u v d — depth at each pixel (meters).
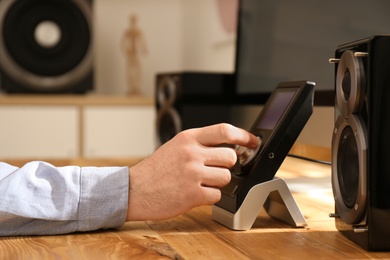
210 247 0.72
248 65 1.87
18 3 3.28
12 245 0.74
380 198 0.68
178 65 3.95
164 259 0.66
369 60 0.69
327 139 1.05
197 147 0.81
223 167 0.81
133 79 3.71
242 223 0.81
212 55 3.38
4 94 3.38
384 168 0.68
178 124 2.11
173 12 3.94
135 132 3.29
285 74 1.56
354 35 1.18
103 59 3.89
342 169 0.77
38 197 0.79
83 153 3.25
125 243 0.74
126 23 3.91
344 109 0.74
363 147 0.69
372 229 0.69
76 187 0.80
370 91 0.68
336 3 1.25
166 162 0.81
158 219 0.81
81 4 3.34
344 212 0.75
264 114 0.89
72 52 3.35
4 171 0.85
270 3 1.68
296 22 1.48
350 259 0.66
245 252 0.69
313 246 0.72
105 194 0.80
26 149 3.21
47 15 3.31
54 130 3.23
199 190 0.80
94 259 0.66
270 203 0.88
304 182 1.07
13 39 3.30
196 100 2.08
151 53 3.94
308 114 0.82
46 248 0.72
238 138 0.81
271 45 1.67
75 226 0.79
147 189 0.80
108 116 3.27
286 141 0.82
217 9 3.28
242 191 0.81
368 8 1.12
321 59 1.33
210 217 0.91
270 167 0.82
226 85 2.09
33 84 3.33
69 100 3.24
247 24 1.89
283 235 0.78
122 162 1.66
